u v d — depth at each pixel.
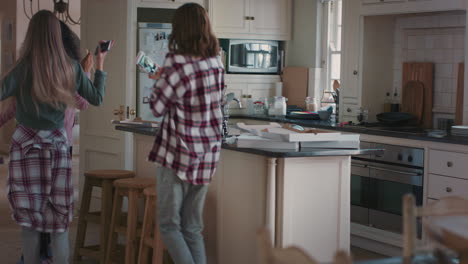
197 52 3.20
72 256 4.88
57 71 3.43
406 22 5.82
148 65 4.05
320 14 6.88
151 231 3.93
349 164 3.68
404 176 4.81
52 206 3.57
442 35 5.49
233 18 6.88
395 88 5.96
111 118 6.20
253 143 3.58
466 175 4.35
